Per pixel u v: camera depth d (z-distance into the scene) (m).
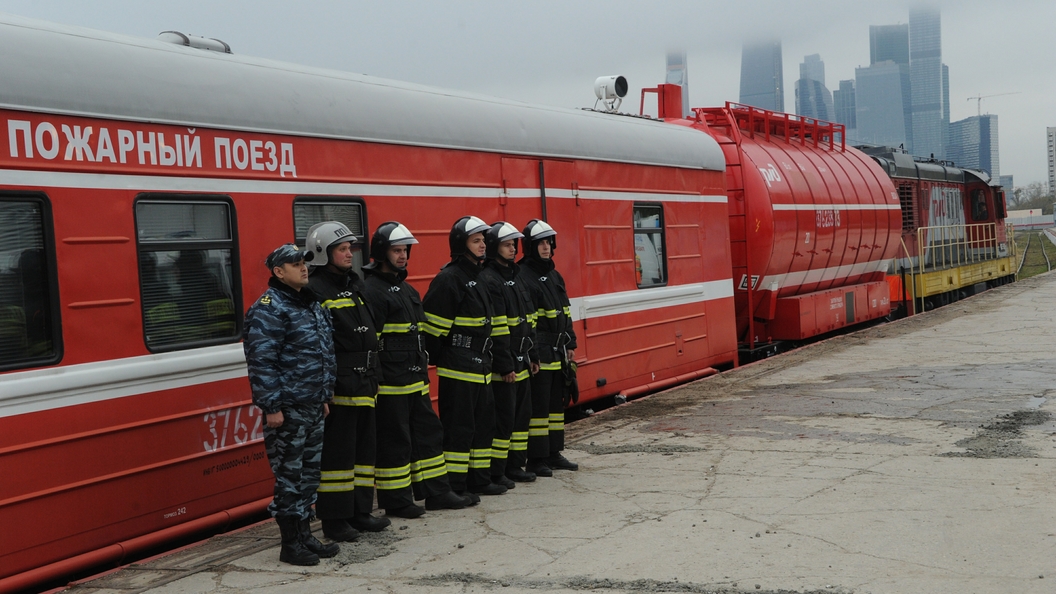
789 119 16.86
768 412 10.23
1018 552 5.18
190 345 6.23
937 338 16.81
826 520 5.96
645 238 11.76
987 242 31.08
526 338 7.18
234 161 6.57
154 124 6.05
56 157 5.48
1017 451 7.81
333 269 5.83
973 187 30.88
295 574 5.31
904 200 23.62
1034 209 183.88
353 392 5.81
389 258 6.25
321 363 5.41
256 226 6.72
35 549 5.30
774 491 6.79
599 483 7.32
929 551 5.26
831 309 17.03
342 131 7.43
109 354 5.73
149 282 6.01
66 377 5.46
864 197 18.14
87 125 5.66
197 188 6.30
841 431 8.99
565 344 7.68
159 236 6.09
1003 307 22.78
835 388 11.68
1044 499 6.28
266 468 6.82
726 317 13.65
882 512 6.10
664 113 15.31
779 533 5.72
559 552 5.54
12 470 5.18
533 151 9.69
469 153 8.83
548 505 6.68
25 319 5.32
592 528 6.03
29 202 5.37
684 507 6.46
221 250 6.50
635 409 10.80
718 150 13.59
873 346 15.98
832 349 15.71
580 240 10.42
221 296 6.49
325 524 5.94
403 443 6.36
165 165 6.11
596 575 5.09
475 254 6.76
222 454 6.47
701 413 10.37
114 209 5.79
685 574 5.04
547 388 7.57
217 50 7.02
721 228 13.55
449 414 6.81
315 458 5.54
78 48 5.76
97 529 5.64
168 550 6.35
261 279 6.75
